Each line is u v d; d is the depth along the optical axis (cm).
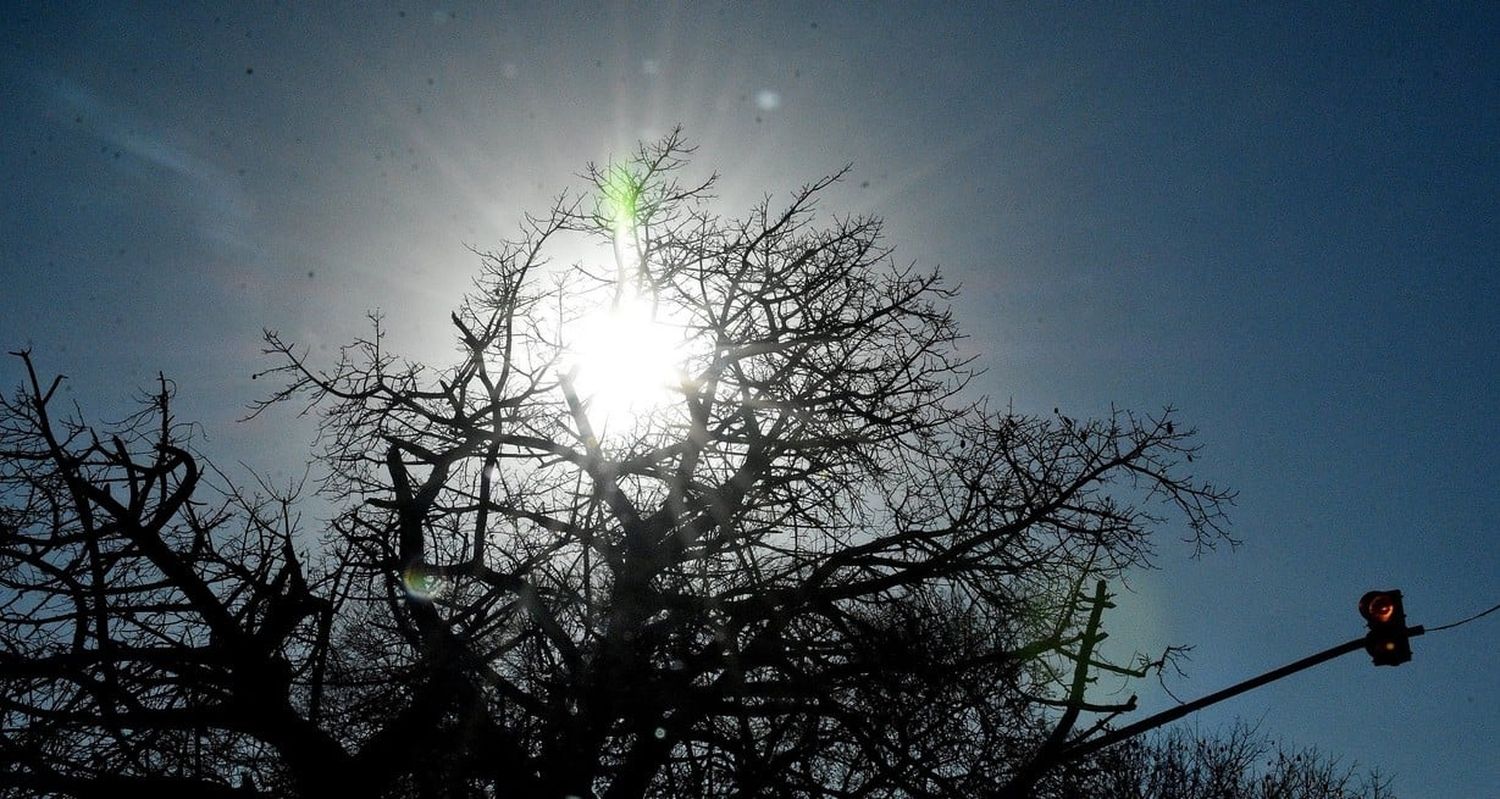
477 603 1306
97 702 1175
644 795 1266
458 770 1185
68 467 1244
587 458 1394
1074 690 1280
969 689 1299
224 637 1191
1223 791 2441
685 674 1281
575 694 1228
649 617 1306
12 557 1213
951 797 1229
